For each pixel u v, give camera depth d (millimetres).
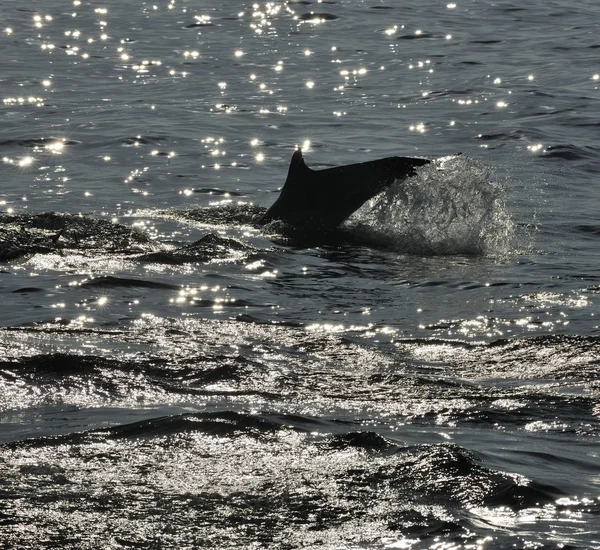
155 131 73562
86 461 17375
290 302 34469
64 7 161375
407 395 23438
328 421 20859
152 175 59312
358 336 30094
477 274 38969
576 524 14867
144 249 41656
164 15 156250
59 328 29688
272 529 14586
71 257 39719
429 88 98562
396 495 15859
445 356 27844
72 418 20578
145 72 107312
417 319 32281
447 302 34625
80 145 68250
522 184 57531
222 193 54938
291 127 77688
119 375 23875
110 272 37688
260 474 16797
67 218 44938
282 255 41719
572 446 19734
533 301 34531
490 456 18375
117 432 19047
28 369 23984
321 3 168000
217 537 14312
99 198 52469
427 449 17828
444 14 157250
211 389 23344
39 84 97625
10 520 14711
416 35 137125
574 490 16344
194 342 28266
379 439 18562
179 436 18750
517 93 94438
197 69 109688
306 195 47562
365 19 152250
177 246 42812
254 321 31641
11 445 18234
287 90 97188
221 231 45750
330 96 93812
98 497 15664
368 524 14742
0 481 16297
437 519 14875
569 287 36688
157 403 22000
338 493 15930
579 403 22938
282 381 24281
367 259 41500
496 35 136750
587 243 44438
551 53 120438
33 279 36469
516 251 42875
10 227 42875
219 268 39125
